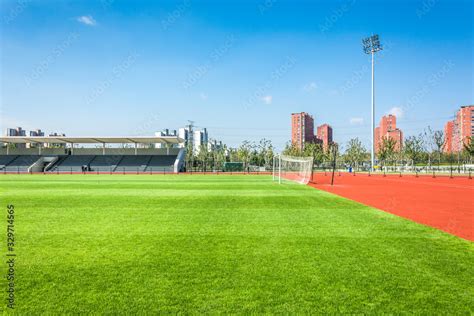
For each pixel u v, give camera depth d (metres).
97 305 4.45
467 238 8.41
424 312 4.32
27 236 8.38
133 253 6.86
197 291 4.90
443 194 20.31
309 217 11.43
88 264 6.13
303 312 4.27
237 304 4.48
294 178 39.50
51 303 4.51
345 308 4.40
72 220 10.64
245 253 6.88
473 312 4.33
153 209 13.11
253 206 14.13
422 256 6.75
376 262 6.33
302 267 6.00
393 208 14.04
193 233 8.77
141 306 4.42
